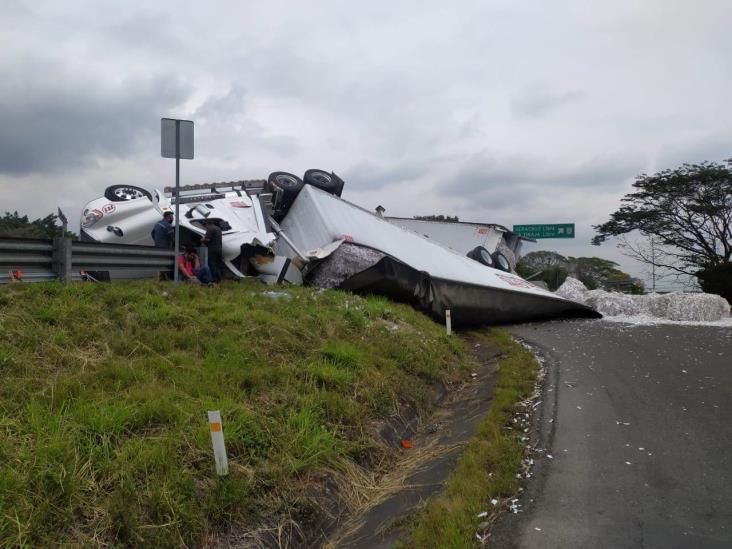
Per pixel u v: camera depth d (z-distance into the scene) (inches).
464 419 297.4
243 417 208.8
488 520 179.9
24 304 261.3
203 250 442.0
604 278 2244.1
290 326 318.7
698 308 636.7
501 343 485.7
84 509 151.5
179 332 274.8
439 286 556.7
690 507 182.4
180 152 383.9
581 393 315.3
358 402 268.1
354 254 540.4
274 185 666.8
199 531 161.3
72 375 212.1
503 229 1005.8
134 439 180.9
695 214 1590.8
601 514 180.1
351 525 196.5
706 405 285.6
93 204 557.0
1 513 138.7
